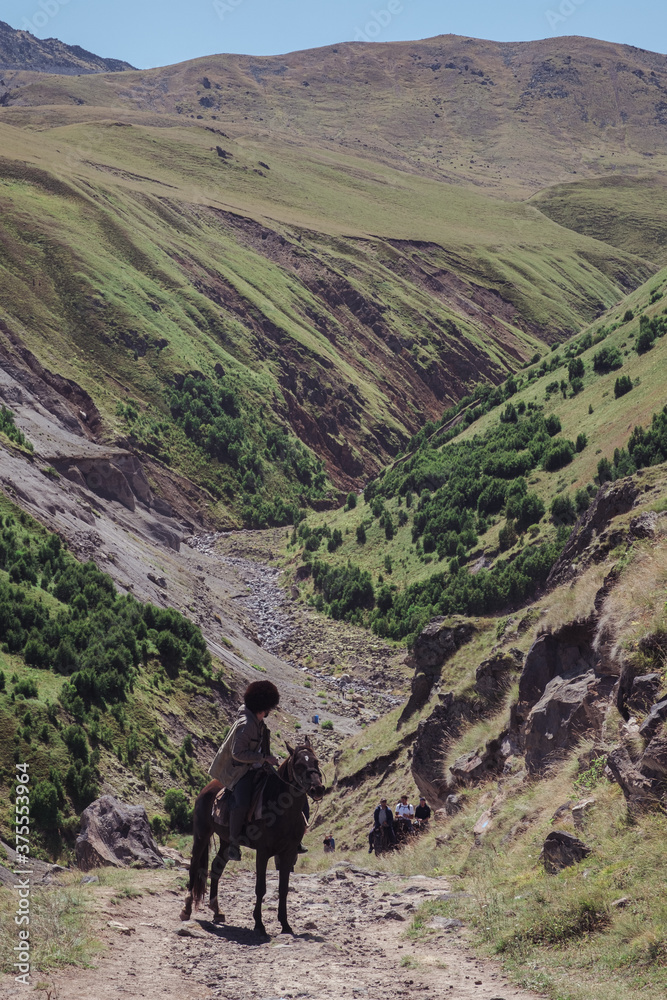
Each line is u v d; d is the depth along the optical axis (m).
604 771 11.63
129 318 167.62
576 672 15.90
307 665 88.50
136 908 11.02
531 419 118.56
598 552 19.94
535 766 15.13
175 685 55.31
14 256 166.25
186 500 143.75
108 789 40.88
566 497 93.00
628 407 103.06
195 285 198.12
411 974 8.21
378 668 86.38
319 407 187.50
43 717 42.31
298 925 10.40
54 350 152.88
